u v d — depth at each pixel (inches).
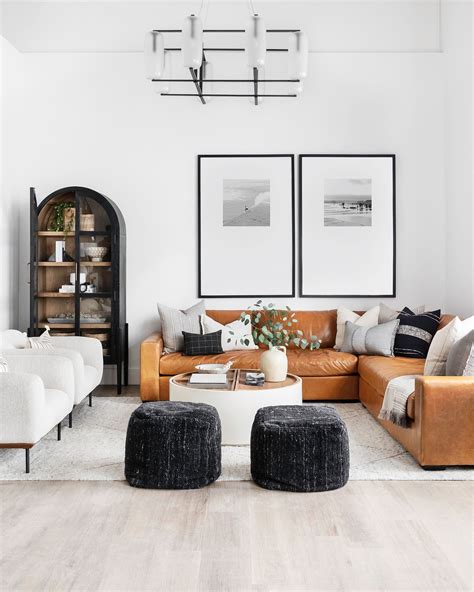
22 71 255.9
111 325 241.9
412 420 154.3
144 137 257.0
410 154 257.8
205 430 138.9
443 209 257.8
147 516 122.0
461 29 235.8
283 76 256.4
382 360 210.7
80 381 186.4
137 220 257.8
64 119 256.8
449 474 145.9
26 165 256.7
